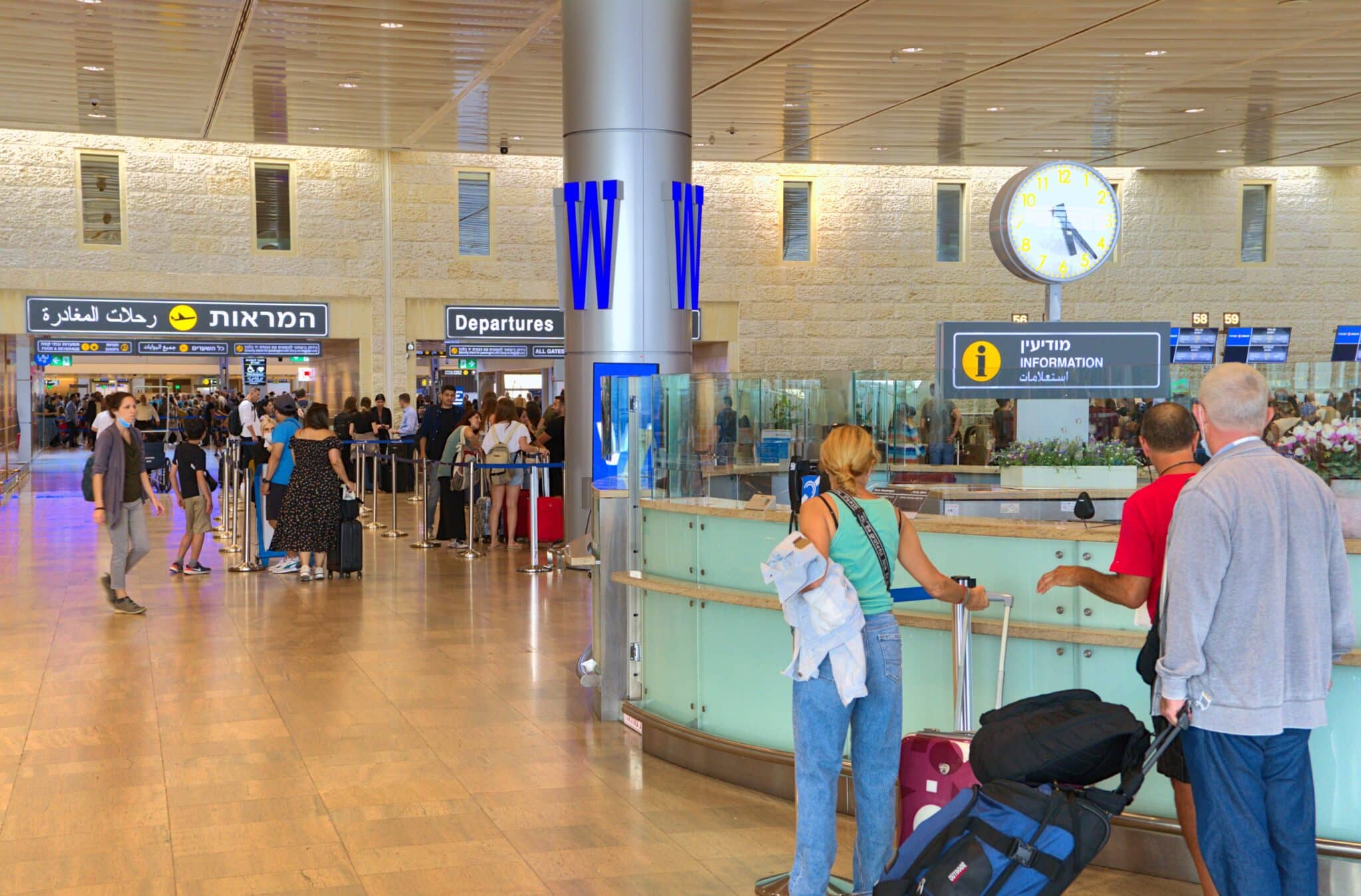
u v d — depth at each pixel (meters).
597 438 6.76
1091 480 6.39
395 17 11.96
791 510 4.92
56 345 20.08
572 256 8.27
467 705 6.77
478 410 16.27
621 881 4.30
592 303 8.25
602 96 8.18
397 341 21.22
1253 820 3.18
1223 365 3.37
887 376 6.19
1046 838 3.05
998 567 4.65
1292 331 23.30
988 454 6.38
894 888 3.11
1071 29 12.58
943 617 4.71
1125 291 22.86
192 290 20.20
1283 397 4.62
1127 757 3.11
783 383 5.92
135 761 5.71
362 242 21.02
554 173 21.73
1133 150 19.77
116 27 12.31
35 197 19.42
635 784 5.39
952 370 6.23
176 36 12.68
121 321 19.78
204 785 5.36
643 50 8.19
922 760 3.90
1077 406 6.42
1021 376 6.29
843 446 3.90
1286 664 3.20
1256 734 3.15
